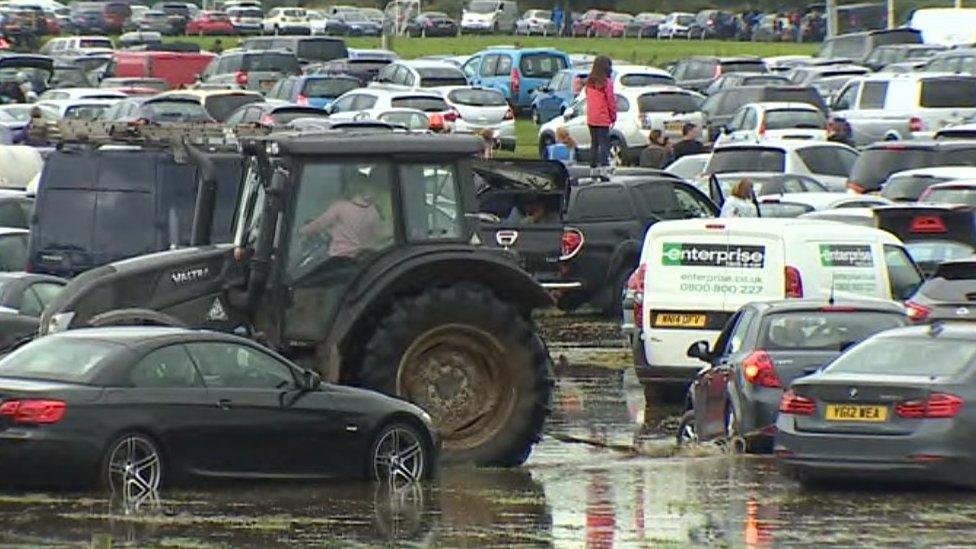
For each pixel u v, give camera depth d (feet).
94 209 279.49
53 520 156.56
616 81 578.66
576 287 321.52
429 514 163.94
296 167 195.31
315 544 148.87
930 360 175.01
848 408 172.24
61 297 199.00
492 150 481.46
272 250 195.83
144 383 170.40
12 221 333.42
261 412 175.11
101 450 166.91
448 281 196.95
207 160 210.59
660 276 247.91
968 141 370.94
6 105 548.72
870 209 290.97
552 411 242.17
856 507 166.71
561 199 318.04
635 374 271.08
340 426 179.52
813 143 409.08
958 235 281.74
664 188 331.36
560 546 148.77
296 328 195.11
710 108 547.08
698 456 205.57
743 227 245.86
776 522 159.12
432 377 194.70
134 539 149.38
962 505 167.32
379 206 196.03
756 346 201.57
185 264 200.03
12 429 165.37
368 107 530.27
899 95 489.26
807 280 243.19
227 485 174.29
